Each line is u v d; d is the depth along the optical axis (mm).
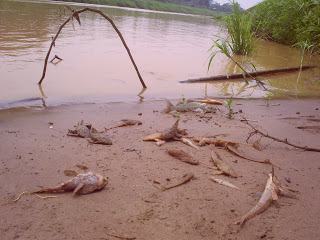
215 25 30516
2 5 22953
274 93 9883
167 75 10508
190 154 5570
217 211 4219
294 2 17672
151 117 7156
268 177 4953
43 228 3703
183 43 16500
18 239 3523
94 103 7672
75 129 5973
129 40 15664
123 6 46719
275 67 12805
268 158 5699
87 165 5000
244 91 9828
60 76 9281
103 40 14789
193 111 7688
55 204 4098
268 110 8312
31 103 7309
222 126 6980
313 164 5617
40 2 29438
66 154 5258
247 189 4742
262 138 6516
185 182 4758
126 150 5555
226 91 9664
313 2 16797
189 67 11727
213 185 4762
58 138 5762
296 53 16266
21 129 5980
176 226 3906
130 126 6566
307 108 8734
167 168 5105
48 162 4984
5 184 4387
